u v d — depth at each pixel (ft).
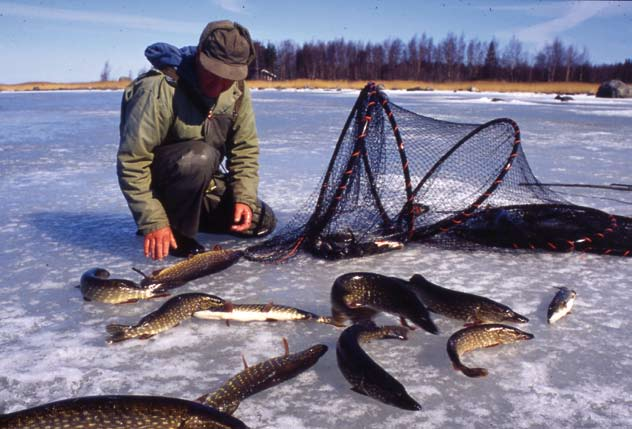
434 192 20.10
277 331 10.77
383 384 8.01
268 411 8.10
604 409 8.21
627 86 161.58
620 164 34.22
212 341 10.33
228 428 7.07
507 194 18.85
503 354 9.90
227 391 8.16
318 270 14.40
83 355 9.79
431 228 16.67
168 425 7.16
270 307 11.03
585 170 31.78
